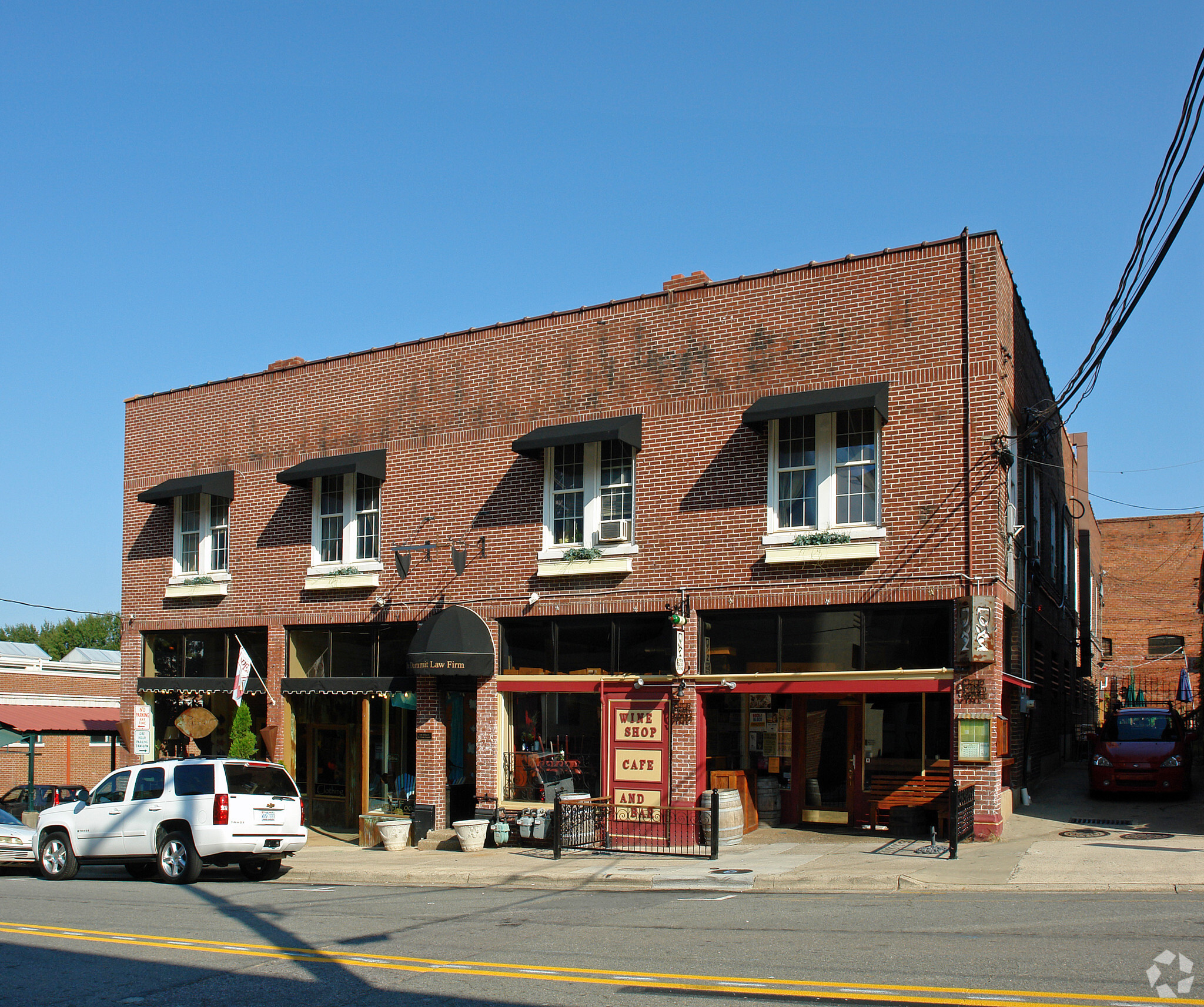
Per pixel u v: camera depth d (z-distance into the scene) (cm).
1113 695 4478
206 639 2586
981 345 1714
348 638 2344
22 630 8244
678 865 1588
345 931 1143
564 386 2098
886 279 1805
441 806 2130
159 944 1085
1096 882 1275
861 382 1803
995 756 1638
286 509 2455
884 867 1448
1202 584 3581
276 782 1772
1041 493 2386
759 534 1848
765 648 1838
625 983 847
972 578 1673
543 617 2055
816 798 1880
